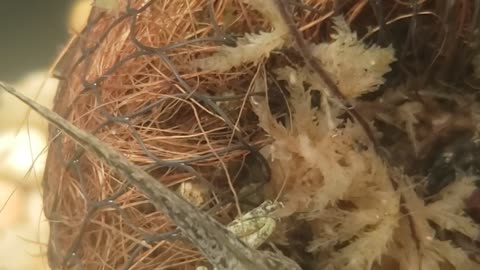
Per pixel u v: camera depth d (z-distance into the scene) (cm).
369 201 9
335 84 9
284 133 9
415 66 10
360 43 9
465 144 10
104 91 11
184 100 10
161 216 10
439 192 9
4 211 14
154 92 10
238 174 10
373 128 9
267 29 10
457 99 10
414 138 10
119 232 10
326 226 10
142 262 10
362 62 9
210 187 10
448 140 10
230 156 10
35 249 14
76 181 11
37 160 13
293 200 10
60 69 12
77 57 11
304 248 10
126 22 11
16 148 15
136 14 10
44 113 8
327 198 9
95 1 11
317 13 10
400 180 9
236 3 10
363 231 9
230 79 10
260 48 9
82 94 11
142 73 11
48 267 12
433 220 9
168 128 10
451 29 10
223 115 10
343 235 10
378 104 10
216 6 10
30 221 14
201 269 10
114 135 10
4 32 16
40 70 15
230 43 10
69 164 11
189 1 10
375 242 9
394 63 10
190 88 10
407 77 10
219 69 10
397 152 10
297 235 10
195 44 10
